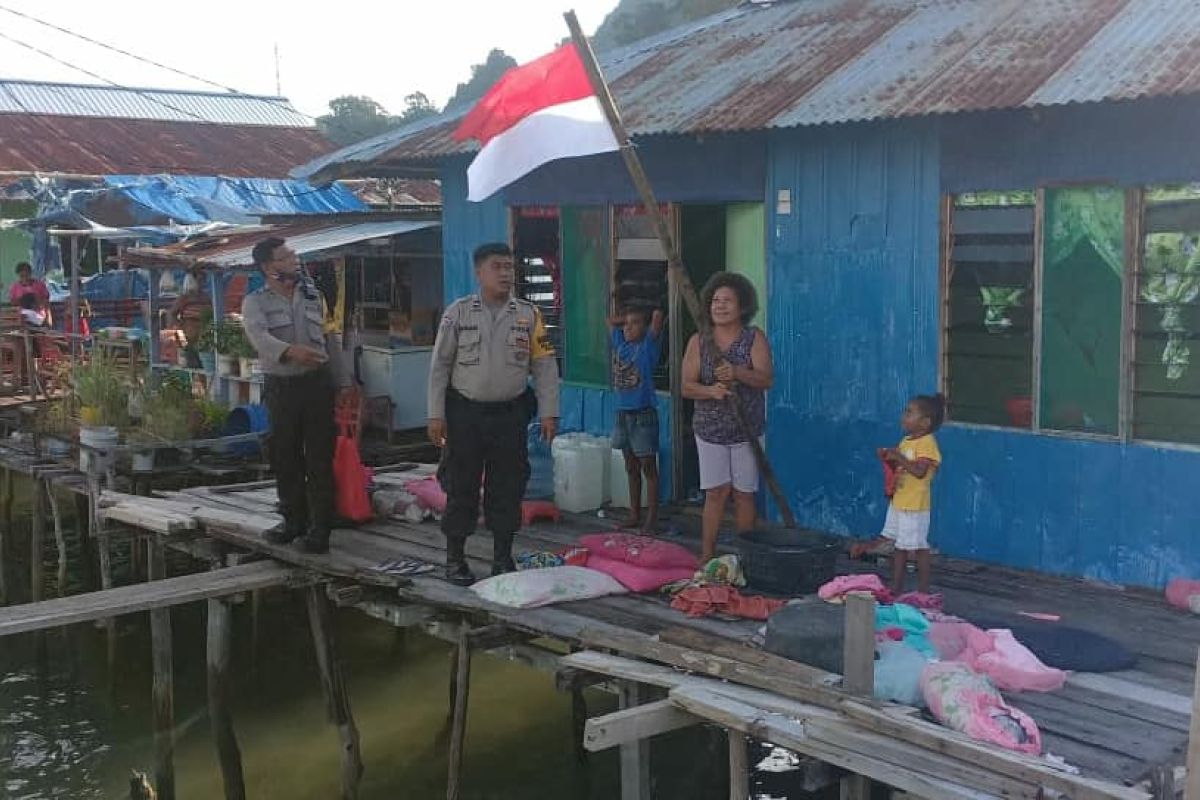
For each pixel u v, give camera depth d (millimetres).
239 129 25406
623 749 5406
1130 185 6160
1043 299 6570
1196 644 5527
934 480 7098
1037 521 6699
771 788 7414
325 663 7434
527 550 7320
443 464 6461
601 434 9125
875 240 7223
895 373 7223
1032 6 7359
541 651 5852
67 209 15898
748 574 6156
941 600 6078
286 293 7004
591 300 9117
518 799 7398
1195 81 5461
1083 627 5770
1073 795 3840
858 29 8172
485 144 6758
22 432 12148
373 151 10094
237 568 7465
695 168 8148
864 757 4195
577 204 9031
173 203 16266
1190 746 3676
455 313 6281
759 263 7973
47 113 23656
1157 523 6266
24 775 7906
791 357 7750
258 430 11039
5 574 11711
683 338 8445
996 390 6855
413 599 6457
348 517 7887
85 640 10398
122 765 8062
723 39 9031
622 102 8055
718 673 4977
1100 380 6445
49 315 15461
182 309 13039
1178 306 6121
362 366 12461
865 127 7188
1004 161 6594
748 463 6434
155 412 10688
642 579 6297
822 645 4941
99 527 9227
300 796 7539
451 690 8688
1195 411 6148
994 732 4199
